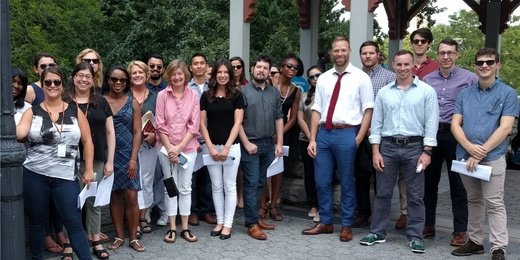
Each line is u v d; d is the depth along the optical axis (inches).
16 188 133.0
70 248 171.3
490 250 179.6
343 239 199.8
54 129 151.0
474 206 181.5
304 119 231.8
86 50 185.6
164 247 190.9
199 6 718.5
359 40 310.3
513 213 250.7
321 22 844.0
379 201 195.3
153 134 197.8
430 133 183.3
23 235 135.6
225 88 199.9
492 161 171.9
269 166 211.5
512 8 476.4
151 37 718.5
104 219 218.1
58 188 153.5
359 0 308.7
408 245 194.1
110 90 182.4
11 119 132.0
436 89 195.5
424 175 192.7
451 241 194.7
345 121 197.9
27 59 573.6
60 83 153.5
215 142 200.7
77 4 659.4
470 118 176.1
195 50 668.7
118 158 182.1
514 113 170.7
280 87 234.5
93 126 167.9
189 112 195.0
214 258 179.5
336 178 244.2
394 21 531.5
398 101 187.3
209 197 226.4
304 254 184.5
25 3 595.2
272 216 231.0
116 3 781.9
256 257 180.9
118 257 179.0
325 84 203.8
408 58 183.6
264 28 806.5
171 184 190.7
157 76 220.5
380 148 194.2
